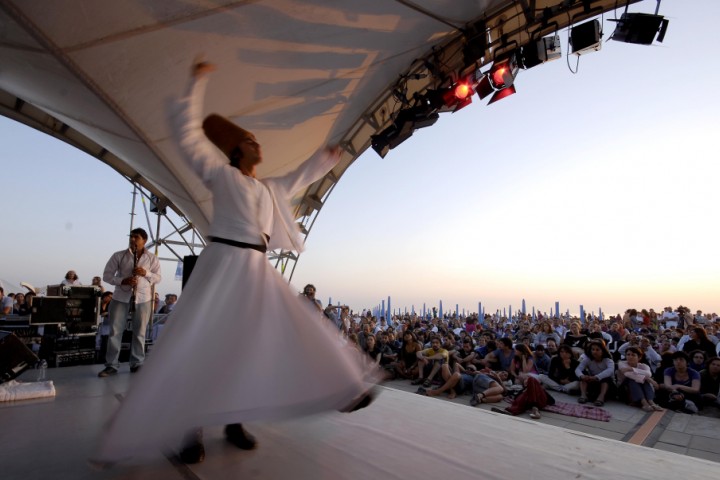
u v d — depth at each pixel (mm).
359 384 1444
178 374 1264
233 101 4773
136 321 4531
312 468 1728
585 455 2021
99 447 1163
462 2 4898
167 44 3404
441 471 1746
